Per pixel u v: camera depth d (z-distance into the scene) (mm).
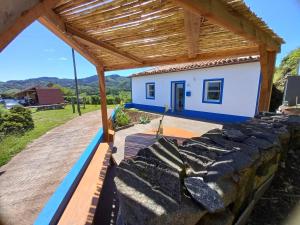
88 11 2117
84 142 6734
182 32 2730
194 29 2506
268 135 2053
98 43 3133
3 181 4543
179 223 920
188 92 10680
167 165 1284
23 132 9289
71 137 7672
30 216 3068
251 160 1500
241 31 2184
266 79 3355
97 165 3684
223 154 1513
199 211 992
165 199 1000
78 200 2590
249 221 1543
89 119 11984
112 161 4199
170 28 2586
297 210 1646
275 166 2092
